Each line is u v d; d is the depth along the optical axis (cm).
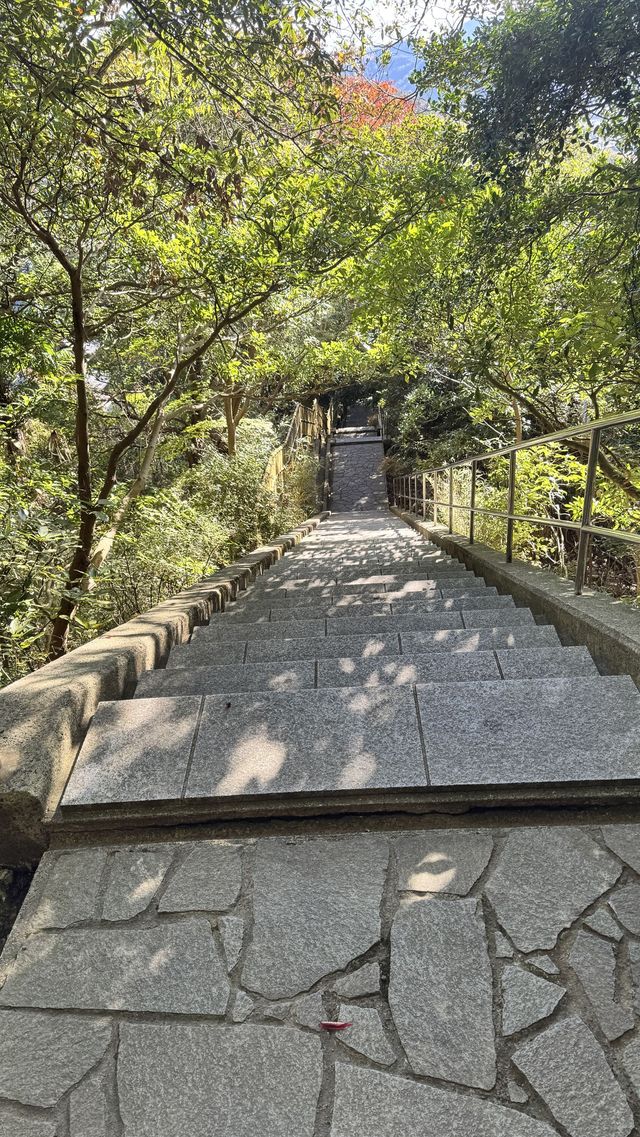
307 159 387
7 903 176
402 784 178
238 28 277
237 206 479
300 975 144
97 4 288
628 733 190
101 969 148
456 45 339
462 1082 124
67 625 454
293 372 1016
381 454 2456
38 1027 138
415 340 855
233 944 151
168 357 793
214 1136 120
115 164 409
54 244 433
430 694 209
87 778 189
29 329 475
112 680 243
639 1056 125
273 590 552
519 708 201
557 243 509
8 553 379
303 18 282
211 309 539
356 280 645
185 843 179
